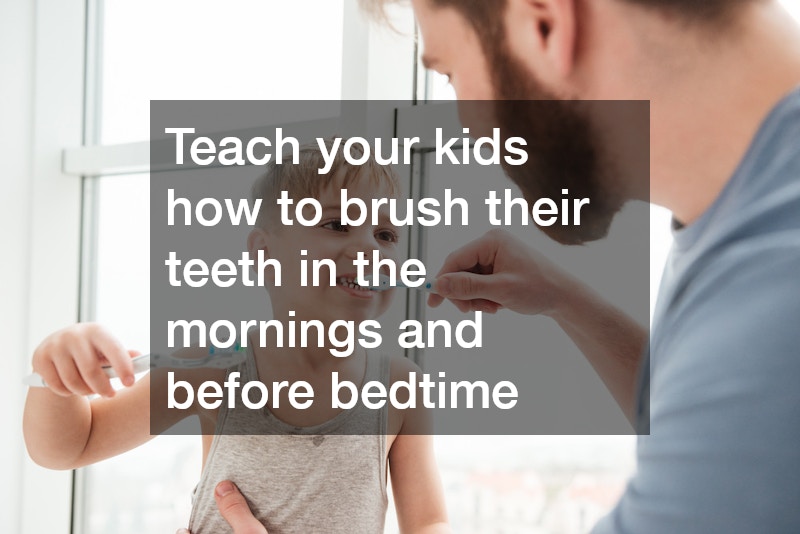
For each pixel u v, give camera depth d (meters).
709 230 0.27
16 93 1.67
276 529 0.88
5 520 1.65
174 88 1.56
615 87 0.29
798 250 0.24
